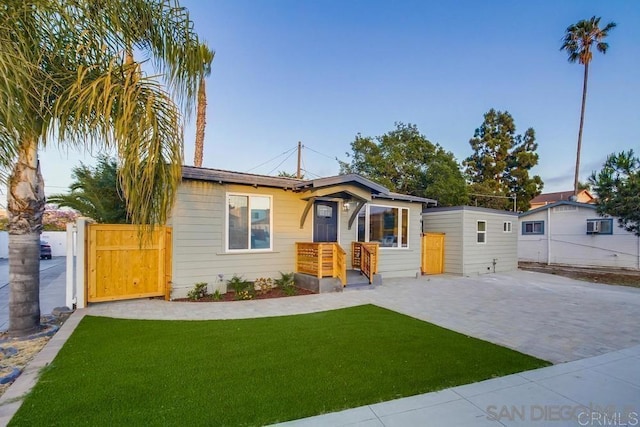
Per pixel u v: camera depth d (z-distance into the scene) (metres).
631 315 6.59
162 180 4.40
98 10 3.91
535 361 3.97
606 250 16.92
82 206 11.02
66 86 4.09
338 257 8.95
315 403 2.85
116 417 2.58
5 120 3.49
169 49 4.45
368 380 3.35
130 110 3.87
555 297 8.62
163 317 5.91
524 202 28.50
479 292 9.19
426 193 21.12
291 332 5.02
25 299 4.82
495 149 29.97
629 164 11.41
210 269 8.05
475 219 13.96
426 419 2.62
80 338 4.60
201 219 7.94
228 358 3.91
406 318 6.06
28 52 3.65
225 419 2.58
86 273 6.74
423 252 13.41
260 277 8.82
